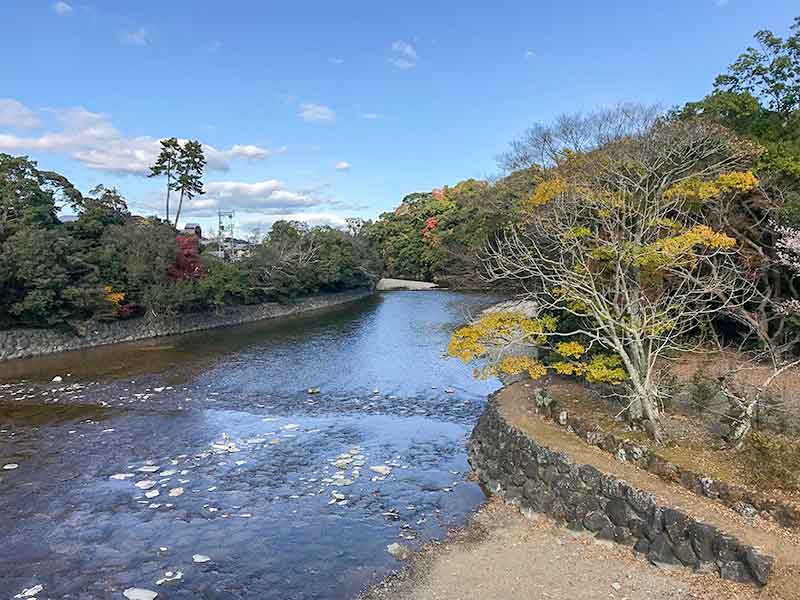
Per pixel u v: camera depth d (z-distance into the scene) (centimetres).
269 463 1320
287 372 2380
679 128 1459
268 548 932
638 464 976
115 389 2064
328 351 2911
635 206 1253
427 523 1028
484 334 1220
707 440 1019
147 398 1930
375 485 1200
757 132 1574
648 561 831
